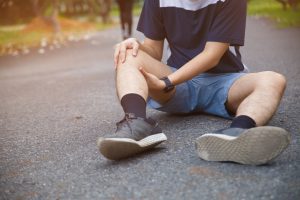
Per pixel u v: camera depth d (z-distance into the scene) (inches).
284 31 344.8
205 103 107.3
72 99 163.5
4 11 877.2
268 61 208.5
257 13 550.9
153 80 93.2
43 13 582.2
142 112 85.0
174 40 106.3
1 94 194.1
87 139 105.0
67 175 81.0
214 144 77.1
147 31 107.3
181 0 102.6
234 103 100.5
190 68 95.8
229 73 105.0
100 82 199.0
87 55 338.6
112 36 508.1
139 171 78.5
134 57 94.9
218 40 96.0
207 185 70.4
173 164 80.4
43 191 74.7
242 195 66.1
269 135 71.8
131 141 79.8
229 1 95.3
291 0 498.9
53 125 123.6
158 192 69.6
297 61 201.0
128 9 398.3
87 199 69.7
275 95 84.5
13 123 131.7
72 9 1197.1
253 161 74.9
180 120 110.8
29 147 103.0
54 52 388.8
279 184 68.7
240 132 75.0
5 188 77.4
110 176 77.7
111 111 135.3
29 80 233.5
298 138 90.9
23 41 520.7
